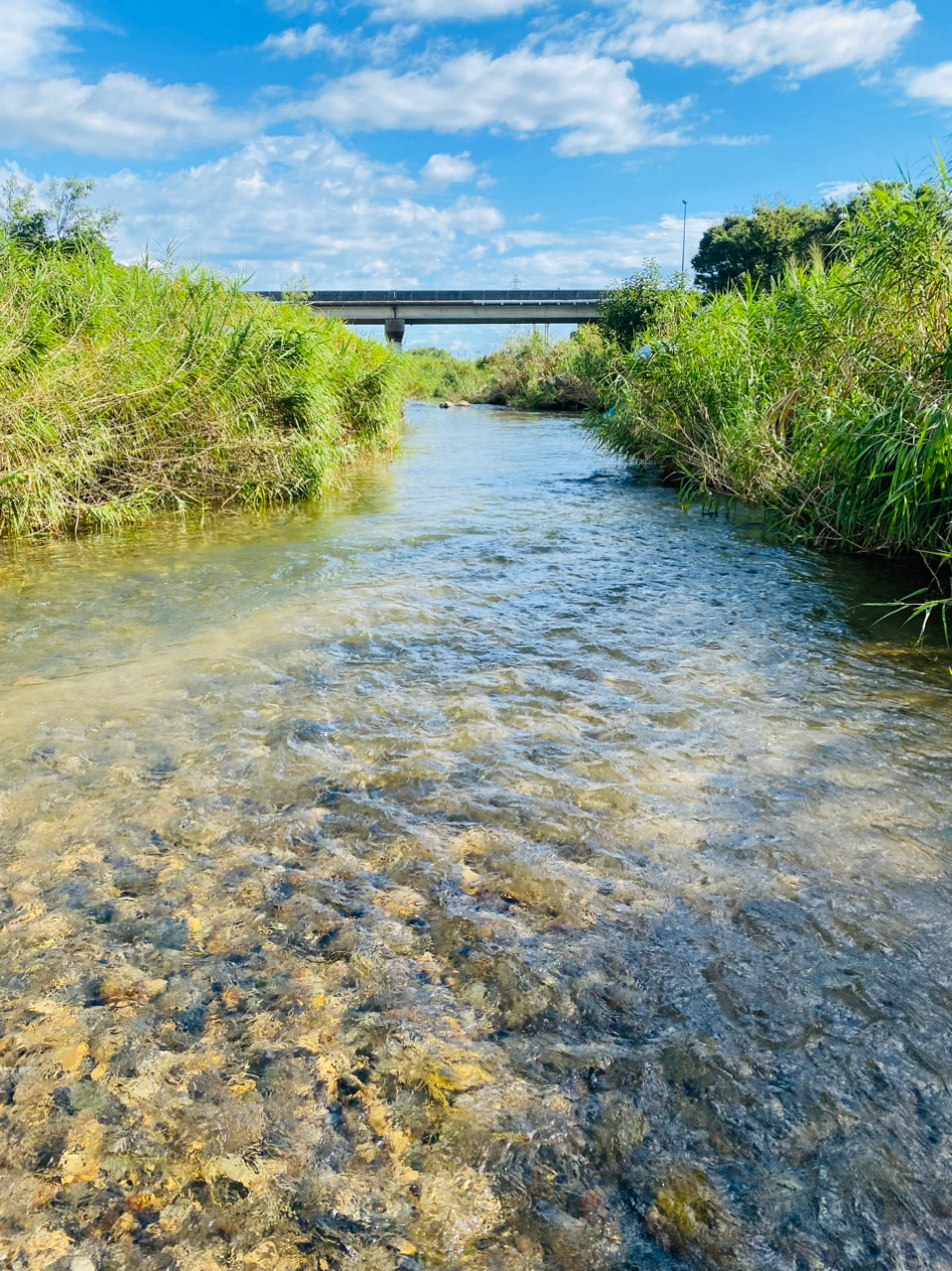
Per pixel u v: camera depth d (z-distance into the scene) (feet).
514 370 110.83
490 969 5.97
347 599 15.80
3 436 21.15
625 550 20.35
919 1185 4.38
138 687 11.32
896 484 16.85
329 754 9.32
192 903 6.74
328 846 7.52
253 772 8.91
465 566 18.61
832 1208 4.27
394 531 22.62
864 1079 5.02
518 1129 4.72
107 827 7.83
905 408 17.26
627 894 6.81
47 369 22.26
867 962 6.00
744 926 6.40
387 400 41.27
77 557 19.44
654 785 8.59
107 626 14.08
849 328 21.04
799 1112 4.81
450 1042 5.34
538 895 6.81
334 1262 4.03
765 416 25.40
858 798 8.31
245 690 11.21
